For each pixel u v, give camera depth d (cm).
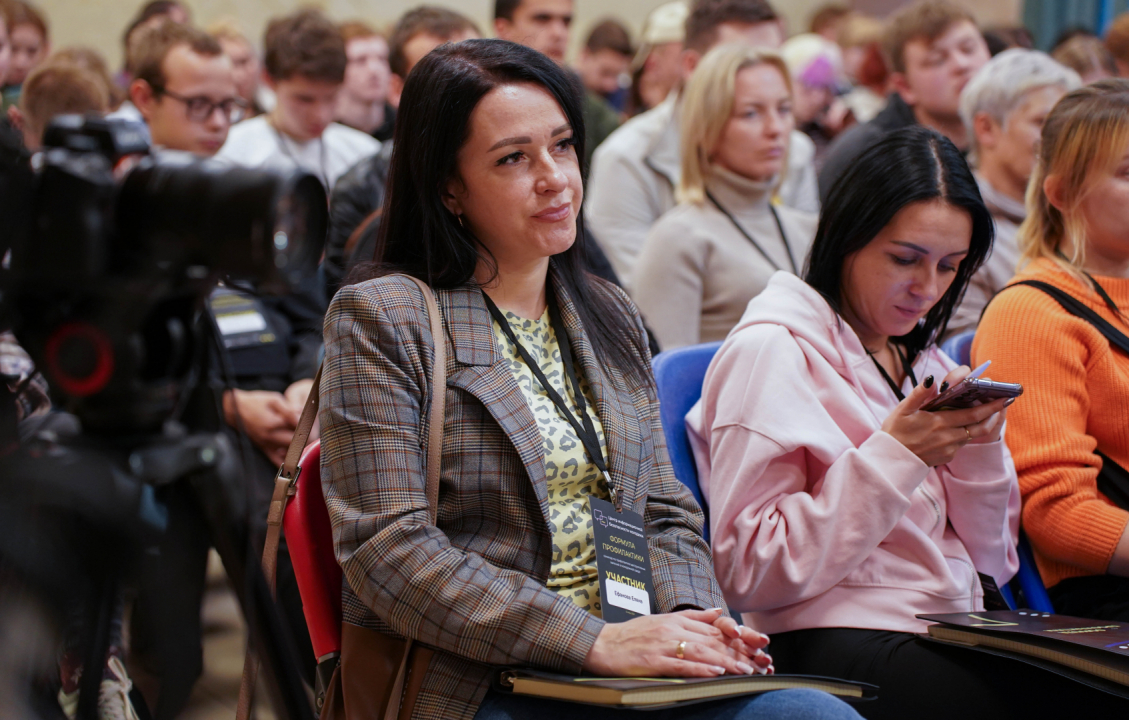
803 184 376
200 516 99
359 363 133
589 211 347
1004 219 265
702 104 266
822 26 707
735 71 264
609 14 770
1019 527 187
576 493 146
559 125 144
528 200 143
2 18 335
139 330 94
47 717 84
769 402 160
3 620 82
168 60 262
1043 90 254
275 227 90
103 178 92
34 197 91
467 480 136
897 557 163
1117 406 185
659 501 155
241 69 451
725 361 168
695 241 263
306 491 141
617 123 490
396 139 147
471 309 144
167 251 92
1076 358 183
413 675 130
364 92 465
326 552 142
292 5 625
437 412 135
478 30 341
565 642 124
